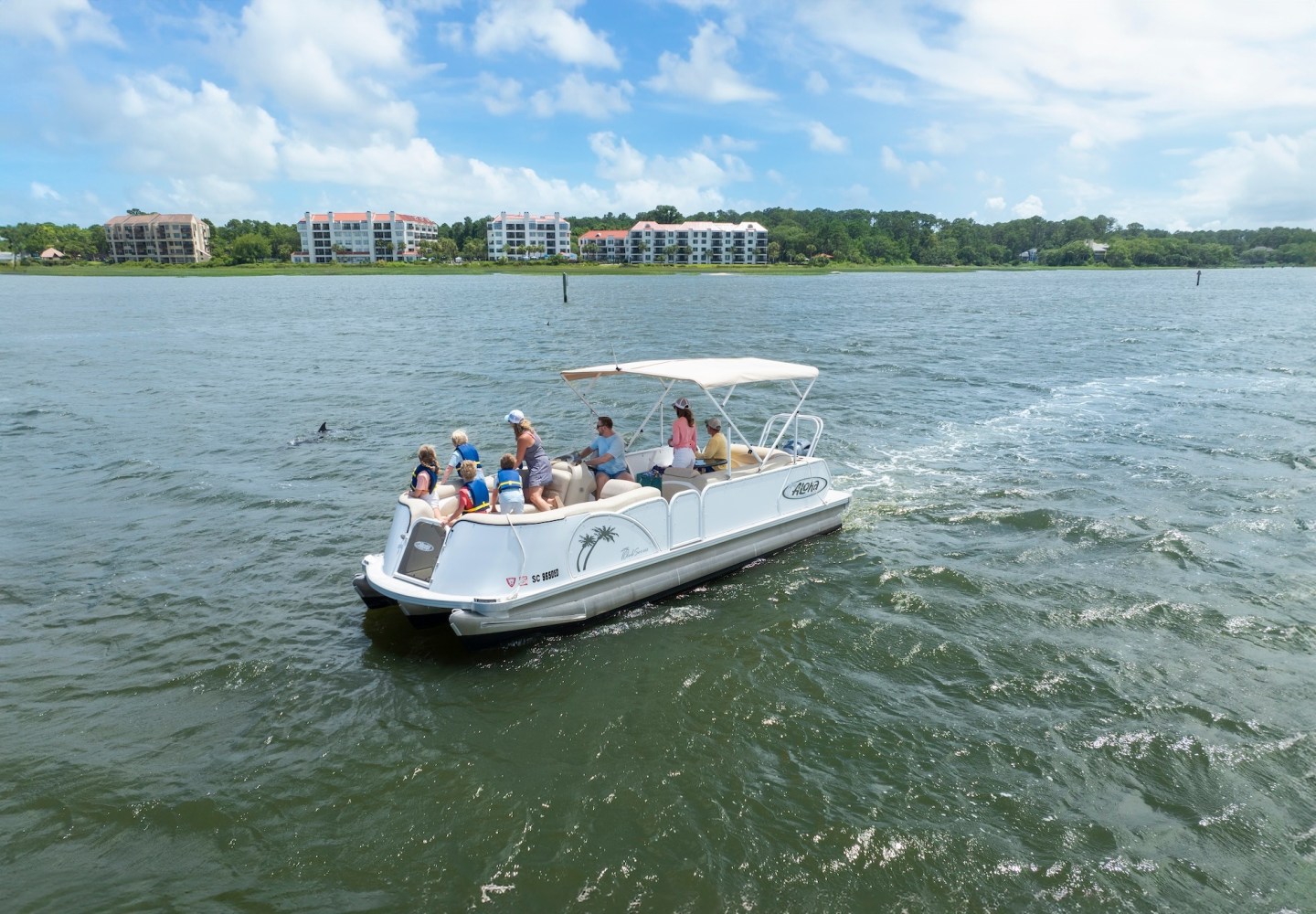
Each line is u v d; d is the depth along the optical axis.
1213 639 8.71
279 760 6.93
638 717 7.45
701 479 10.60
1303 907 5.36
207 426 19.77
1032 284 123.19
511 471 9.21
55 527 12.62
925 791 6.43
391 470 15.73
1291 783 6.49
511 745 7.07
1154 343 37.00
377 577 8.99
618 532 9.41
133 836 6.08
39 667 8.46
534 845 5.91
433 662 8.52
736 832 6.01
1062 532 11.79
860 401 22.34
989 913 5.33
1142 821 6.12
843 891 5.48
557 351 34.59
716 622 9.28
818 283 127.75
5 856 5.89
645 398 22.98
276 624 9.37
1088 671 8.12
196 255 198.25
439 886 5.57
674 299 79.44
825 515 11.88
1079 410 20.88
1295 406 21.03
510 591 8.64
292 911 5.39
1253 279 148.00
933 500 13.41
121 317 55.56
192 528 12.54
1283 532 11.65
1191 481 14.18
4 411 21.72
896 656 8.46
